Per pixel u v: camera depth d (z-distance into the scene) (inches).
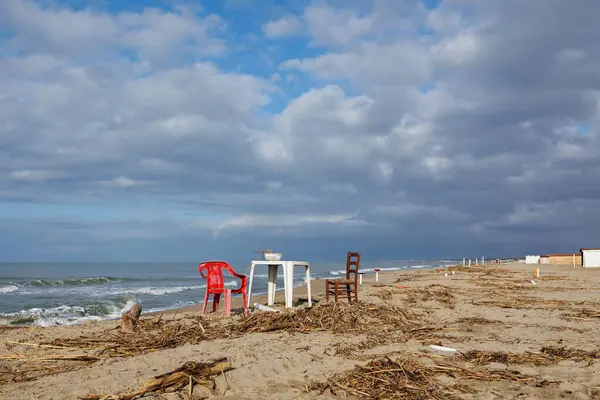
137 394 159.2
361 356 231.9
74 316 514.9
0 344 249.8
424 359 224.4
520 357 230.4
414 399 169.0
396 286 692.1
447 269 1678.2
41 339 269.0
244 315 348.5
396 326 317.1
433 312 402.0
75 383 177.9
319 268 2972.4
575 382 190.2
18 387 173.3
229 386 178.2
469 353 236.4
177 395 164.2
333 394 174.4
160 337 267.4
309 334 287.9
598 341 275.0
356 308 360.2
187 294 900.0
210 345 250.1
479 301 488.1
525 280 891.4
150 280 1558.8
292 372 201.5
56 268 3496.6
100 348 244.4
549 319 364.2
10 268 3427.7
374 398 170.2
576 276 1034.7
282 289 898.7
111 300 711.7
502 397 171.6
